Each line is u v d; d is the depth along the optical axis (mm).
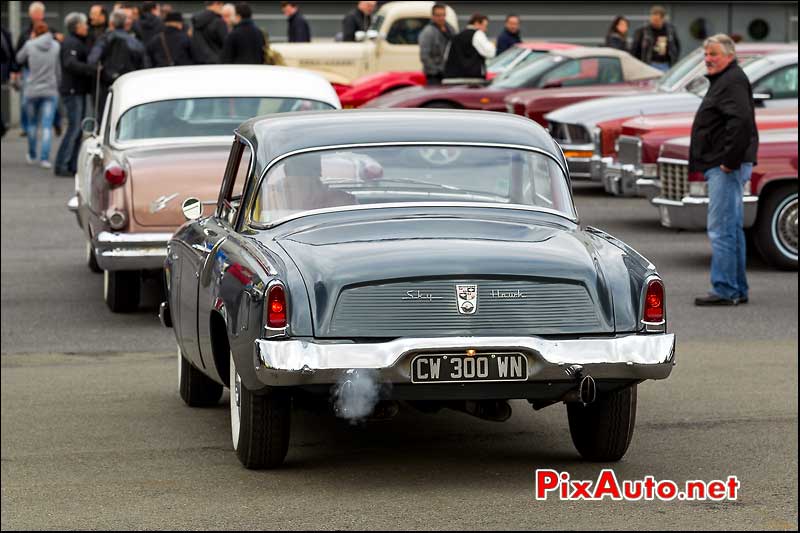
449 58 46938
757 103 34969
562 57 44844
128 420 16500
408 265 12188
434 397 12039
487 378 12039
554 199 14195
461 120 14703
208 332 14016
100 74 42156
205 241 14734
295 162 14070
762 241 28031
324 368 11891
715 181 24016
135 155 22703
